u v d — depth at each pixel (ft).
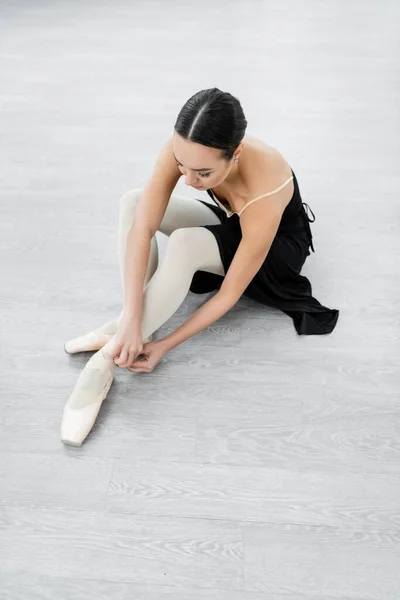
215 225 5.39
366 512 4.74
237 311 6.27
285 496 4.83
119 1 12.70
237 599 4.29
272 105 9.49
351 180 7.98
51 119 9.16
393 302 6.38
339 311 6.26
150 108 9.45
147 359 5.37
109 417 5.33
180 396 5.50
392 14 12.25
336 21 12.00
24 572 4.42
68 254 6.93
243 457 5.07
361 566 4.44
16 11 12.19
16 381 5.62
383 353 5.87
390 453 5.09
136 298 5.08
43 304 6.35
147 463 5.03
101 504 4.78
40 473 4.96
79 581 4.38
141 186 7.93
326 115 9.27
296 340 5.98
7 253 6.92
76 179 8.02
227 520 4.69
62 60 10.66
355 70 10.44
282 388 5.57
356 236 7.14
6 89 9.83
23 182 7.96
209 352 5.87
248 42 11.28
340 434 5.22
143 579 4.39
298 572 4.42
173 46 11.14
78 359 5.80
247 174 4.77
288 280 6.07
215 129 3.96
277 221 4.91
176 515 4.72
